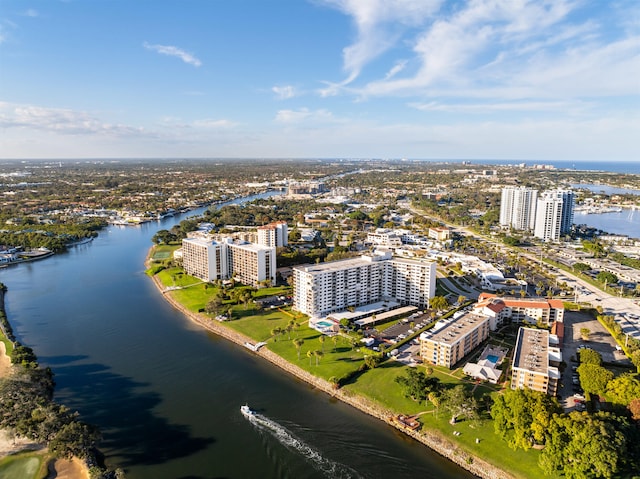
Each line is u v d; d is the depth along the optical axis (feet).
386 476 565.94
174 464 582.35
